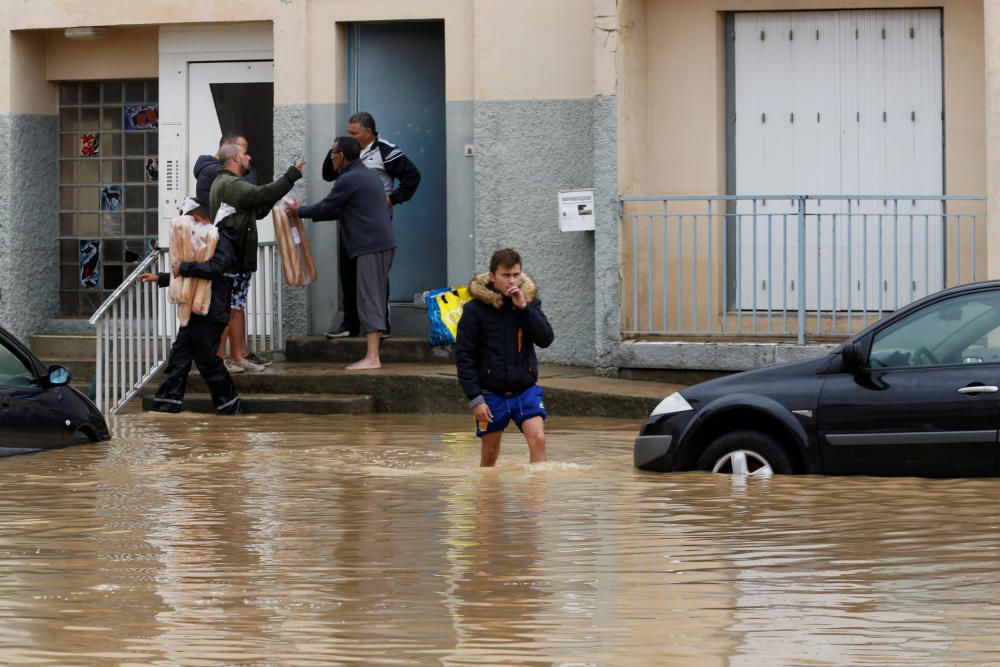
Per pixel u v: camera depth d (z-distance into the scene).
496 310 14.91
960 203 21.61
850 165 22.08
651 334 22.02
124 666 7.87
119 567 10.33
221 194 20.39
